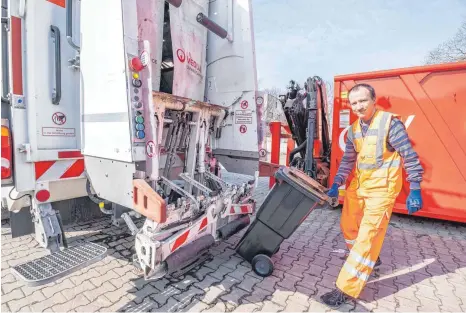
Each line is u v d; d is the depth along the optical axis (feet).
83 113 7.99
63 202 11.39
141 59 6.89
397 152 7.34
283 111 18.21
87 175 8.18
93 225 12.25
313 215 15.81
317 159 17.58
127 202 7.06
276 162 19.21
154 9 9.66
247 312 6.97
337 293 7.50
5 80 8.02
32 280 5.74
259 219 8.88
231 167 11.94
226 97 11.87
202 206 8.08
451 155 13.23
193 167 9.75
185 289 7.89
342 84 15.65
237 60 11.41
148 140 6.95
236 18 11.32
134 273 8.60
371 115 7.80
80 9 8.50
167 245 6.87
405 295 8.07
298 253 10.62
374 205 7.36
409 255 10.89
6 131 8.05
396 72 14.02
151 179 7.02
